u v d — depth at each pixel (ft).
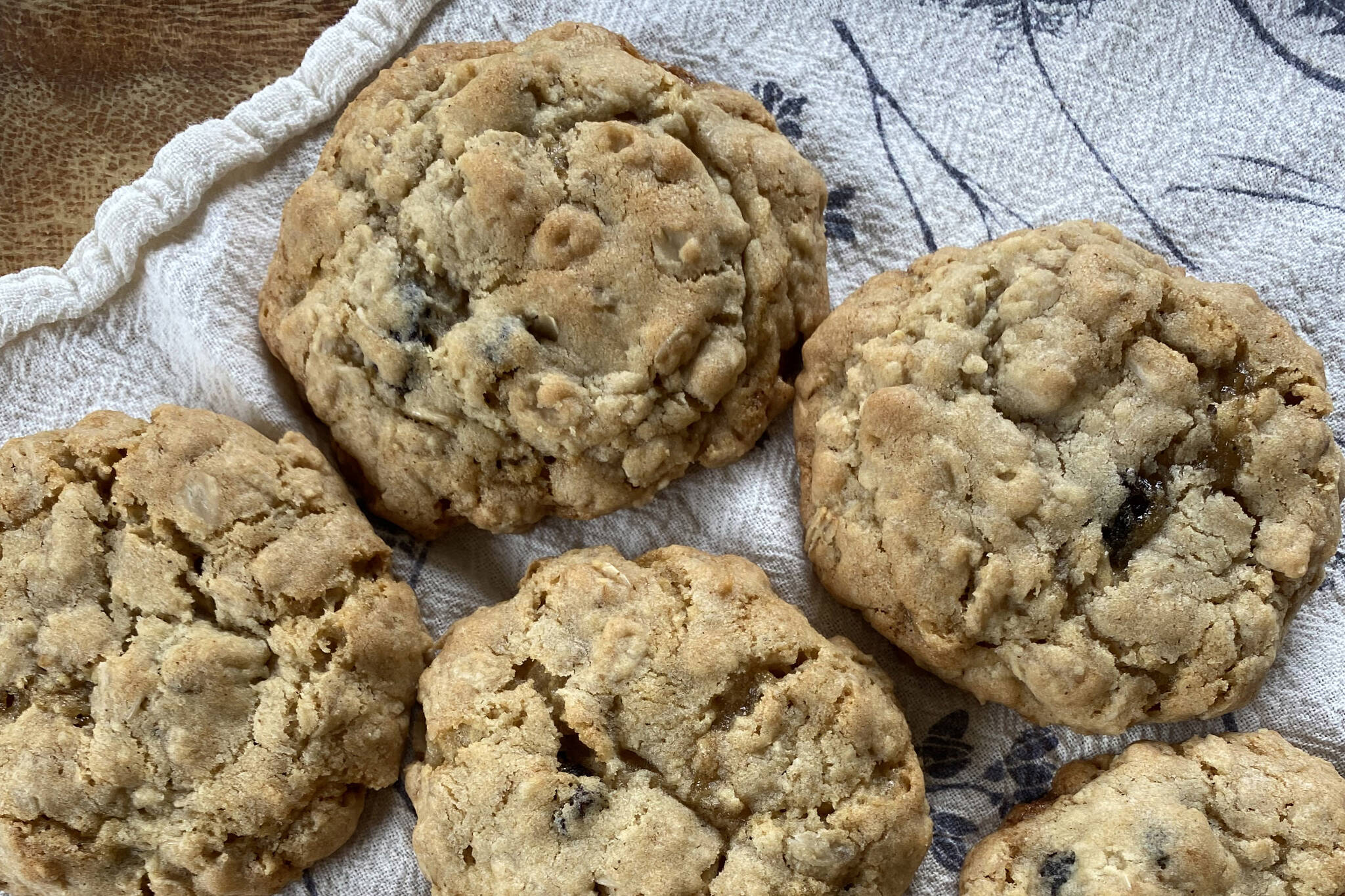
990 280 0.90
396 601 0.91
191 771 0.86
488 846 0.85
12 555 0.88
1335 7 0.99
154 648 0.87
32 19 1.02
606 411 0.88
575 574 0.88
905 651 0.91
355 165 0.91
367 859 0.92
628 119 0.92
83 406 0.96
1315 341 0.98
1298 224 0.99
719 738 0.86
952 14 1.01
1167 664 0.87
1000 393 0.88
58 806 0.85
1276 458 0.87
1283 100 0.99
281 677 0.88
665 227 0.89
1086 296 0.88
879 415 0.87
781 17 1.01
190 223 0.97
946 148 1.00
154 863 0.86
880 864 0.86
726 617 0.87
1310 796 0.87
